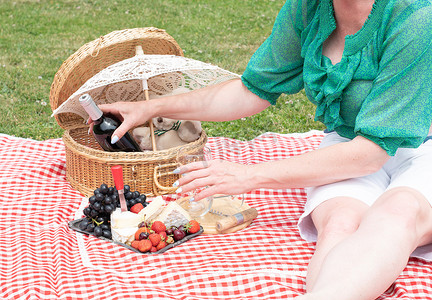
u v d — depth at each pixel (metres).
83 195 3.23
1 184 3.35
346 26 2.54
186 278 2.38
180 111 3.06
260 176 2.57
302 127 4.63
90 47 3.16
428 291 2.30
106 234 2.72
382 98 2.44
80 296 2.22
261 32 7.84
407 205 2.21
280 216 3.02
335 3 2.54
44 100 5.25
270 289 2.30
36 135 4.48
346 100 2.58
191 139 3.32
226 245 2.68
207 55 6.77
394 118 2.43
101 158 3.05
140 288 2.28
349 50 2.51
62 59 6.50
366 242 2.07
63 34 7.53
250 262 2.51
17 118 4.81
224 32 7.80
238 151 3.93
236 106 3.05
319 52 2.64
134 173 3.10
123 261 2.53
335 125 2.68
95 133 3.08
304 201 3.23
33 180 3.42
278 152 3.87
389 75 2.42
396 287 2.28
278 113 4.88
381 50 2.47
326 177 2.54
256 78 2.96
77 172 3.25
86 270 2.42
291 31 2.78
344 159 2.50
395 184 2.43
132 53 3.45
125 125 3.00
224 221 2.80
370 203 2.50
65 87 3.32
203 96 3.06
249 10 8.94
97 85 3.01
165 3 9.16
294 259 2.56
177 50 3.48
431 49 2.37
